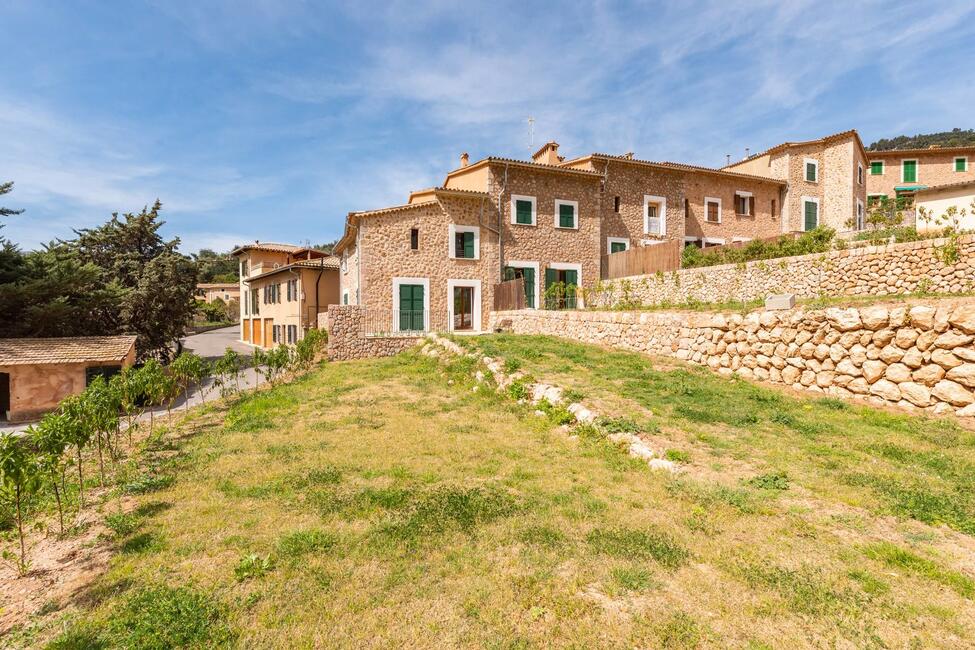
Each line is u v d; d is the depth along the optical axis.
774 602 3.18
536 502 4.84
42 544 4.51
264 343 32.69
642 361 11.84
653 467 5.76
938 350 7.08
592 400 8.13
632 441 6.43
